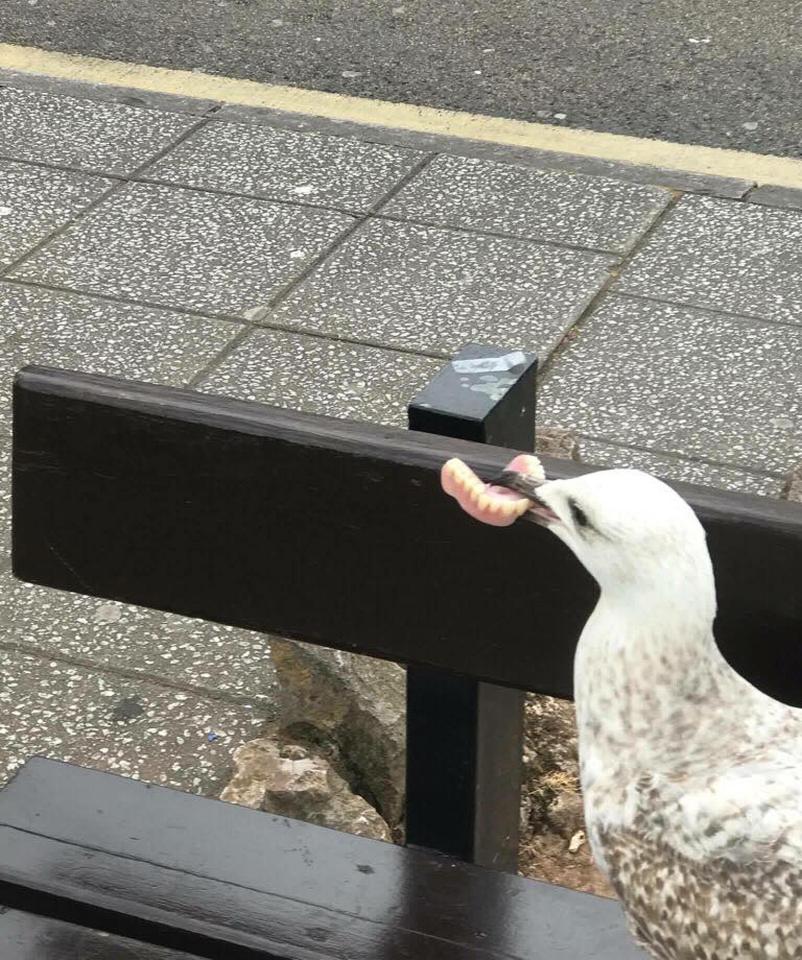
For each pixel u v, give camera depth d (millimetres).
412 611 1208
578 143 3141
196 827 1322
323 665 1698
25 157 3037
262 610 1255
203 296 2627
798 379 2420
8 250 2746
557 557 1145
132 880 1279
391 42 3572
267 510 1211
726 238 2789
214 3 3756
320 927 1240
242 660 1910
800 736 982
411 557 1188
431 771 1336
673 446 2277
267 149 3084
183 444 1210
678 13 3684
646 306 2602
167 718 1829
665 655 960
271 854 1299
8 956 1260
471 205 2900
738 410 2352
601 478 955
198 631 1954
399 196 2928
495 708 1317
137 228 2814
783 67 3441
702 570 940
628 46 3541
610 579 960
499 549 1158
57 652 1930
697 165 3055
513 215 2865
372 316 2576
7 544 2105
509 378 1236
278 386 2404
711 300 2617
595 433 2305
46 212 2859
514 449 1219
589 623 1002
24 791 1354
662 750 974
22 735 1811
